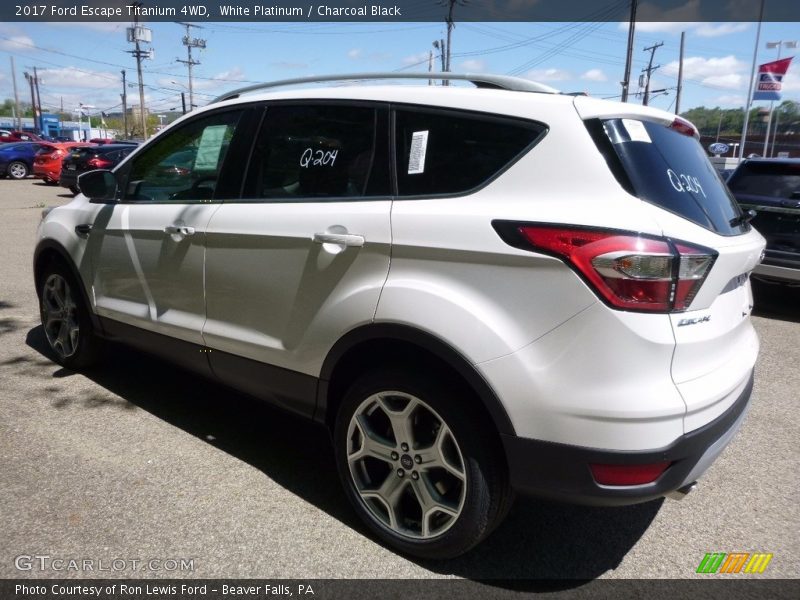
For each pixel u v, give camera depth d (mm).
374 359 2744
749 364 2643
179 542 2713
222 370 3324
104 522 2828
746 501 3197
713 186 2729
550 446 2223
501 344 2248
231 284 3154
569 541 2840
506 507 2475
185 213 3398
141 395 4242
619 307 2104
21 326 5602
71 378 4469
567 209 2205
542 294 2199
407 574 2574
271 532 2811
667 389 2156
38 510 2889
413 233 2471
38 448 3453
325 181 2879
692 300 2203
